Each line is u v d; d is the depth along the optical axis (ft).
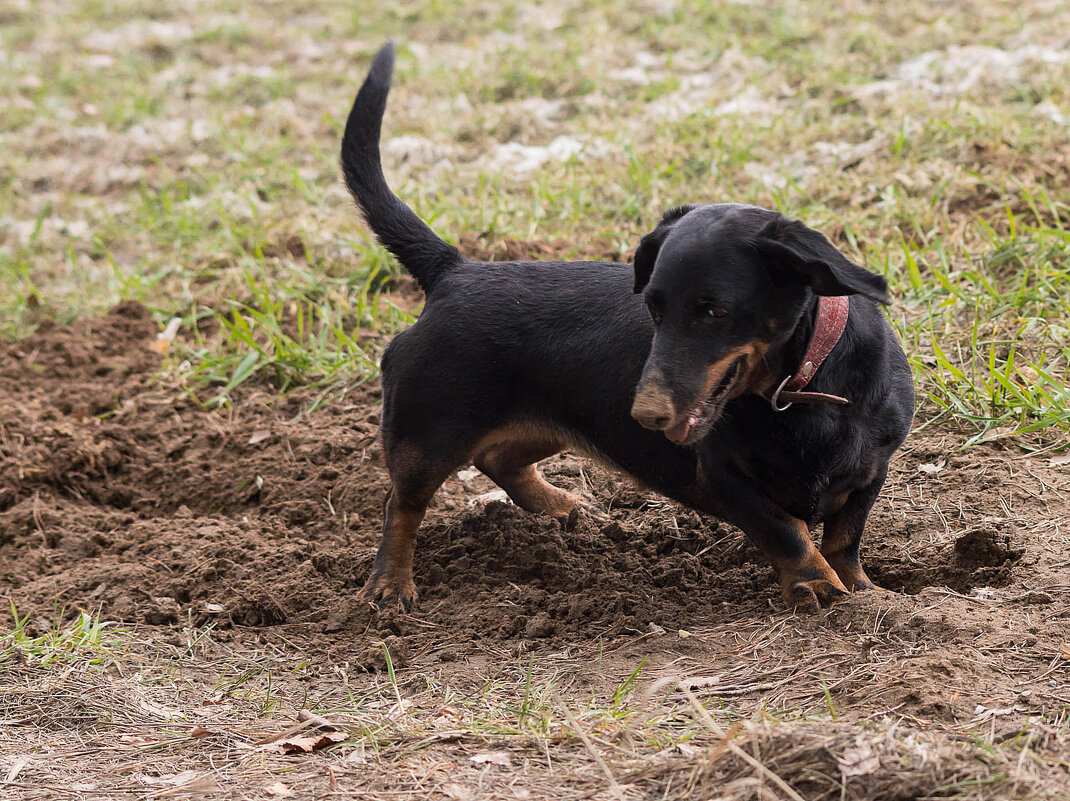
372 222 22.16
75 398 30.76
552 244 32.89
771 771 13.38
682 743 15.06
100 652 20.34
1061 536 19.83
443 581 22.40
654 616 19.98
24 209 43.24
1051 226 30.53
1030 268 28.37
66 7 69.31
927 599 18.11
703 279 16.29
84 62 58.03
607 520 23.25
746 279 16.37
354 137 22.21
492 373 20.76
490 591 21.80
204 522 25.79
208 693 19.19
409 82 49.01
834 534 19.57
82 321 34.30
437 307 21.22
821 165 36.27
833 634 17.84
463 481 25.62
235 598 22.43
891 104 38.78
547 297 20.67
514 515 23.00
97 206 42.63
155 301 35.27
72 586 23.39
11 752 16.89
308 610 22.21
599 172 37.78
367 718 17.26
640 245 17.81
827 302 17.38
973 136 35.17
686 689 16.83
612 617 20.24
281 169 42.63
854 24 47.32
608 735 15.65
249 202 39.50
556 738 15.71
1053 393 24.11
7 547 25.76
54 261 39.14
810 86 42.27
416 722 16.87
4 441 28.78
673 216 18.10
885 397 18.56
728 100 42.55
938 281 28.81
